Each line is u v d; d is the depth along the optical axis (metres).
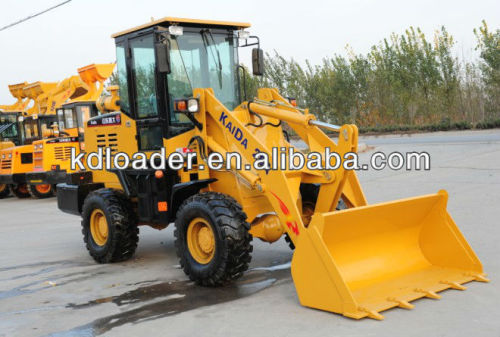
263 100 6.46
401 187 11.16
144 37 6.47
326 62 29.78
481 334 3.90
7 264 7.40
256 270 6.17
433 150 16.34
